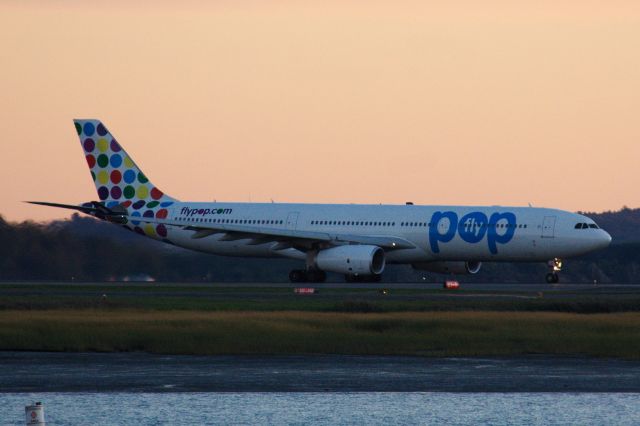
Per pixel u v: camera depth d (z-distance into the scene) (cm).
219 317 16150
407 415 9431
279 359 12850
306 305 18812
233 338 14175
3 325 15288
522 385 10956
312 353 13400
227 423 9088
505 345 13888
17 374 11606
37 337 14275
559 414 9488
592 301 19162
